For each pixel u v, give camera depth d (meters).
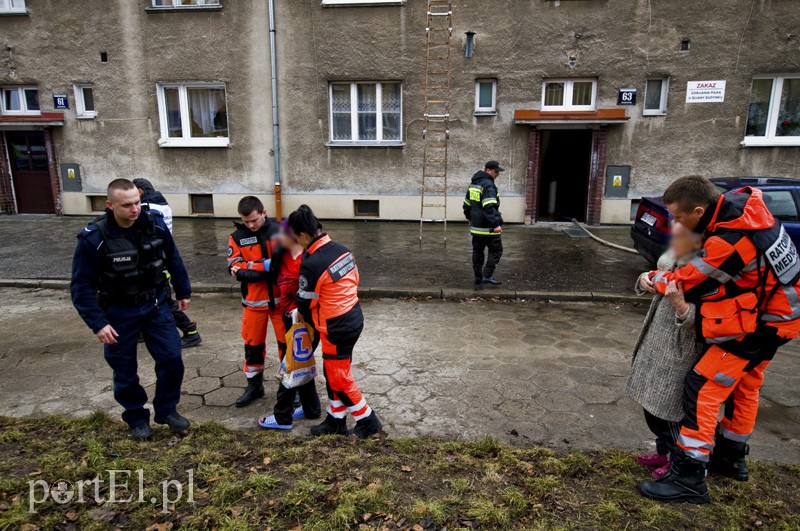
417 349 5.40
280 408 3.71
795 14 10.87
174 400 3.65
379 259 9.16
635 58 11.41
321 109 12.34
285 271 3.84
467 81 11.87
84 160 13.20
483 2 11.49
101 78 12.73
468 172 12.25
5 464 3.08
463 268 8.58
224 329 6.00
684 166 11.74
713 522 2.64
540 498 2.81
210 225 12.32
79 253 3.21
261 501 2.75
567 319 6.41
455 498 2.78
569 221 12.70
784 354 5.38
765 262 2.52
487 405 4.18
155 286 3.49
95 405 4.15
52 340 5.59
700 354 2.79
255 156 12.74
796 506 2.82
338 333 3.34
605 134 11.77
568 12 11.38
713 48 11.17
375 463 3.17
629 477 3.08
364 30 11.90
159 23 12.31
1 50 12.78
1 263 8.77
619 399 4.29
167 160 12.99
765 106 11.55
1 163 13.46
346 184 12.66
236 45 12.24
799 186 7.23
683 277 2.65
